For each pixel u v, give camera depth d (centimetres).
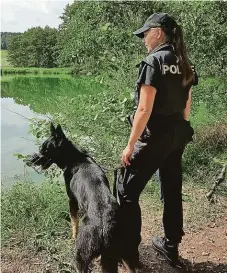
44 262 355
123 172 317
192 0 728
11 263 354
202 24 700
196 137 662
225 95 734
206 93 721
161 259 367
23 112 1116
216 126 718
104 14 746
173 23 302
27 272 341
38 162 387
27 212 434
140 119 290
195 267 358
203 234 418
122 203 313
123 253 295
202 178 565
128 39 687
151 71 286
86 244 292
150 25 301
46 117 667
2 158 689
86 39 736
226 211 471
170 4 746
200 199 499
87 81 954
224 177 527
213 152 652
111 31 695
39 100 1266
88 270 306
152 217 454
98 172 341
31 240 385
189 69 303
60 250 372
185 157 601
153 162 309
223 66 730
